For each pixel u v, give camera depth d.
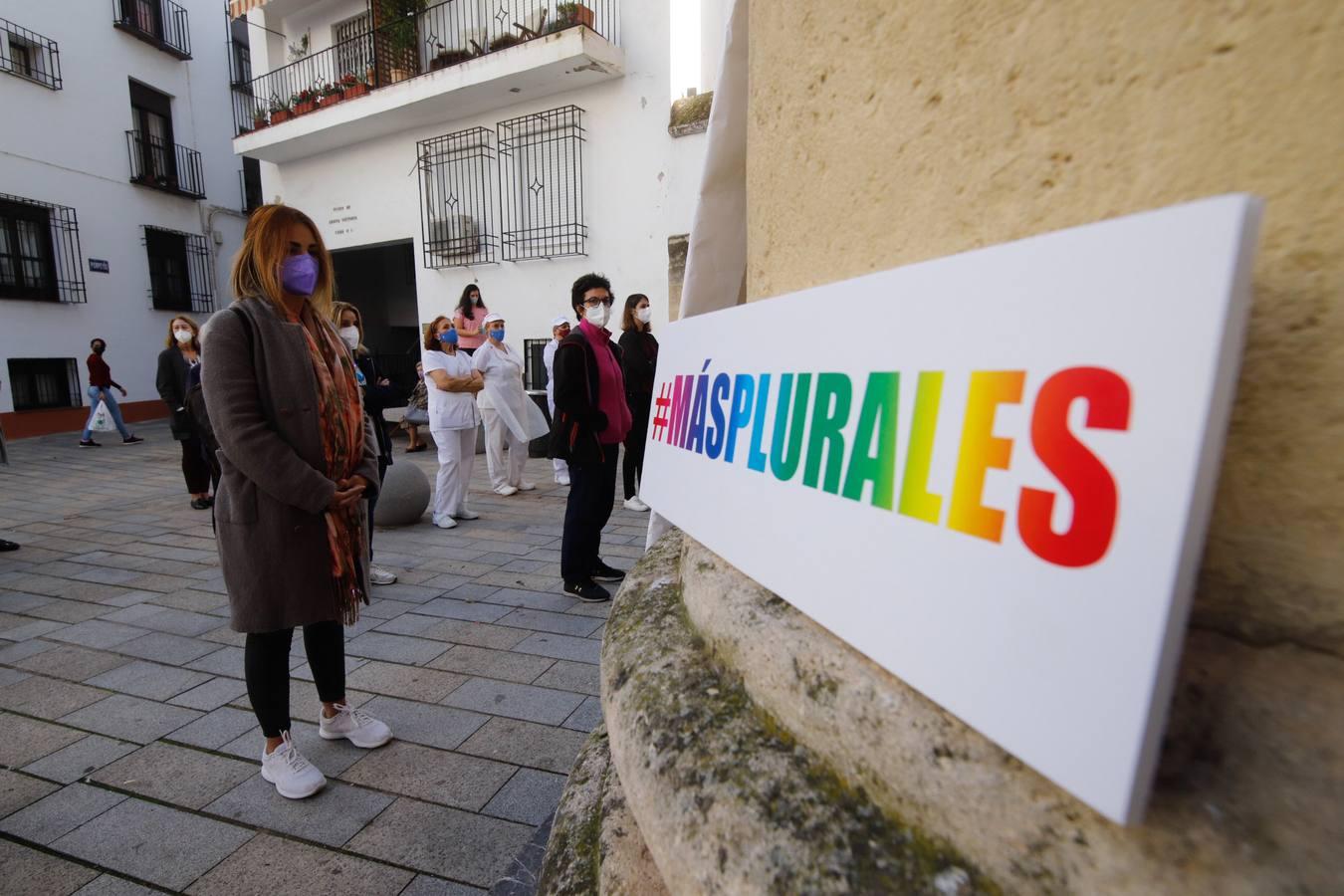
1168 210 0.49
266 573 2.07
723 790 0.82
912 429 0.73
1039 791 0.60
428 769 2.40
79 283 14.30
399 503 5.68
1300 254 0.52
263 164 13.12
